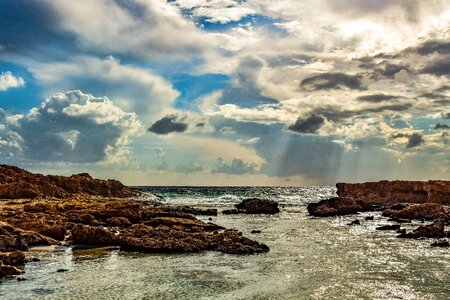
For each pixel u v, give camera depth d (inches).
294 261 1353.3
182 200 5359.3
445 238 1881.2
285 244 1704.0
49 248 1491.1
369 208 3617.1
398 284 1086.4
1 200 3002.0
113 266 1247.5
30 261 1294.3
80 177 4613.7
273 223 2600.9
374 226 2412.6
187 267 1247.5
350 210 3309.5
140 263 1291.8
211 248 1529.3
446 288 1050.1
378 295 991.6
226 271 1205.7
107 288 1020.5
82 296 954.7
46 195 3688.5
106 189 4704.7
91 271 1182.9
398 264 1317.7
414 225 2455.7
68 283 1055.6
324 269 1243.8
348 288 1047.0
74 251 1455.5
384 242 1764.3
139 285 1051.3
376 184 4239.7
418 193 3932.1
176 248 1470.2
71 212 2170.3
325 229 2255.2
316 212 3225.9
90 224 1999.3
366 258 1409.9
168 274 1162.6
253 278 1132.5
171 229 1654.8
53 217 1977.1
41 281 1070.4
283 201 5718.5
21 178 3754.9
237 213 3383.4
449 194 3619.6
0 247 1386.6
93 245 1550.2
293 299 957.8
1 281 1067.9
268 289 1032.2
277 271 1214.3
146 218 2249.0
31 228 1637.6
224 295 979.9
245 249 1480.1
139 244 1473.9
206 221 2657.5
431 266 1291.8
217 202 4965.6
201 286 1050.7
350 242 1764.3
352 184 4416.8
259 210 3442.4
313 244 1704.0
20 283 1050.7
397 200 3996.1
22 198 3316.9
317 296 981.8
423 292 1016.2
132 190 5093.5
